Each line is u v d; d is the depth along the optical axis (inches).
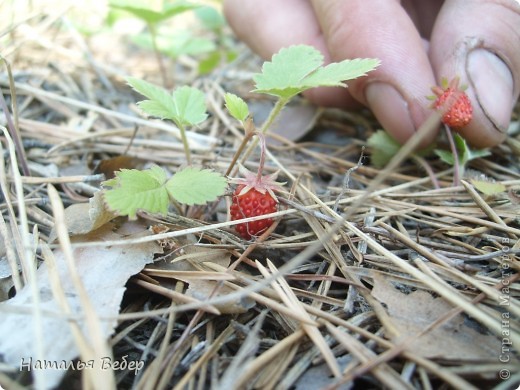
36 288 2.5
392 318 2.6
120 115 4.7
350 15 3.9
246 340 2.5
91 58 6.0
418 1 4.8
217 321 2.7
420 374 2.3
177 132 4.6
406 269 2.8
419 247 3.1
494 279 2.9
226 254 3.1
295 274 2.9
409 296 2.7
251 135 3.2
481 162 4.3
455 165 3.9
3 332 2.4
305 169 4.4
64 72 5.8
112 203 2.7
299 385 2.4
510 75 4.0
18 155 3.9
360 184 4.2
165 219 3.3
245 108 3.2
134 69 6.4
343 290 2.9
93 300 2.6
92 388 2.2
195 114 3.5
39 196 3.7
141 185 2.9
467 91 3.8
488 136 3.9
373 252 3.2
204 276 2.8
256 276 2.9
